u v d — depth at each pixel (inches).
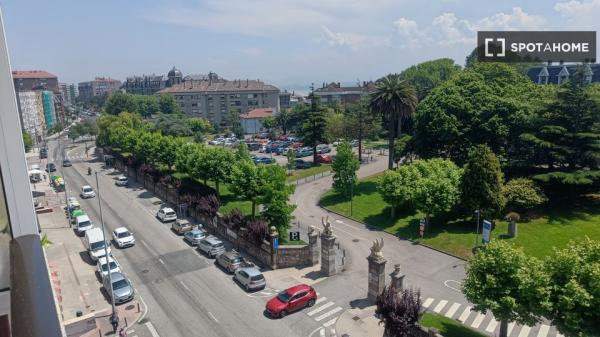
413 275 1263.5
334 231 1695.4
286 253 1353.3
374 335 970.1
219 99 6628.9
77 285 1263.5
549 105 1657.2
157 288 1229.1
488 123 1852.9
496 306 771.4
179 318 1066.7
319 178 2647.6
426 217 1583.4
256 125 5767.7
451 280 1224.2
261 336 981.2
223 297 1167.0
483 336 933.2
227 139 4746.6
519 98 2055.9
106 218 1937.7
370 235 1637.6
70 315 1085.8
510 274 796.0
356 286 1210.0
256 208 1979.6
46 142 5049.2
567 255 750.5
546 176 1574.8
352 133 3014.3
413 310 836.0
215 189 2292.1
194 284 1248.2
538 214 1590.8
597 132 1588.3
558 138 1625.2
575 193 1704.0
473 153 1539.1
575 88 1593.3
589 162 1625.2
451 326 975.0
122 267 1379.2
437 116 1967.3
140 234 1702.8
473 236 1488.7
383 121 3157.0
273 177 1510.8
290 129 4921.3
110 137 3508.9
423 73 5644.7
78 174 3051.2
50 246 1598.2
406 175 1669.5
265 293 1182.3
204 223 1797.5
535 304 756.6
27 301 169.8
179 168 2322.8
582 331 706.8
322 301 1128.8
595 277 705.0
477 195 1504.7
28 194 324.5
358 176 2556.6
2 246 304.2
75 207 2032.5
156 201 2244.1
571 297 714.2
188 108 6648.6
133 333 1008.2
